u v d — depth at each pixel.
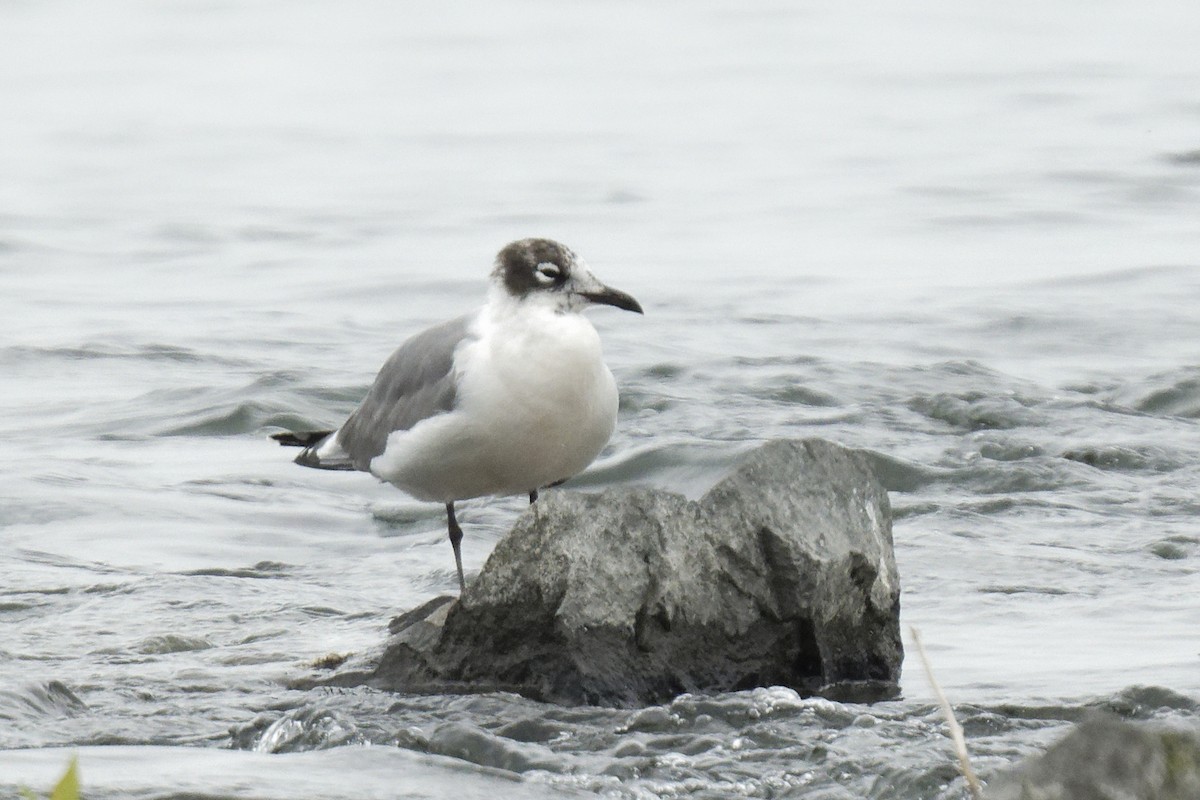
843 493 9.42
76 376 19.56
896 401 17.58
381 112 47.22
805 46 57.75
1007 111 43.88
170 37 63.53
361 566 12.34
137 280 26.41
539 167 37.88
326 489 14.92
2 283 26.02
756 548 9.12
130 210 32.88
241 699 8.91
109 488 14.55
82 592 11.30
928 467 14.73
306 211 32.72
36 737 8.18
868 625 9.30
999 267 25.92
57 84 53.25
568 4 70.62
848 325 22.09
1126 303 23.00
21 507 13.87
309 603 11.04
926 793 7.28
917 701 8.73
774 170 36.47
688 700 8.50
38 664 9.63
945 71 51.25
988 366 19.66
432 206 33.06
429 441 10.76
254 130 44.59
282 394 18.12
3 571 11.91
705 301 23.81
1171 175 34.09
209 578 11.66
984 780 7.29
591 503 9.08
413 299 24.67
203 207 33.25
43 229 30.78
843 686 9.08
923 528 12.83
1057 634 10.06
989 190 33.00
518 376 10.43
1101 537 12.64
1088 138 39.25
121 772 7.27
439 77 53.72
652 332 21.61
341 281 25.94
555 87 51.09
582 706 8.67
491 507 14.15
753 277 25.62
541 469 10.91
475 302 24.48
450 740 7.95
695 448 14.98
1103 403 17.31
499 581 9.05
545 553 9.00
